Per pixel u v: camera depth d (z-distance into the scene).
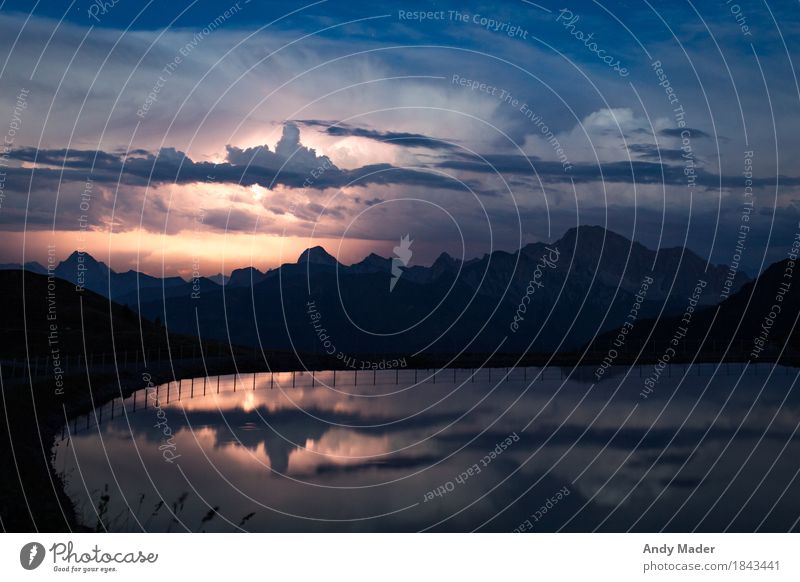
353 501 33.91
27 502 27.67
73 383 55.81
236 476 36.94
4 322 96.94
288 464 39.97
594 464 41.81
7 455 32.66
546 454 44.25
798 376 82.31
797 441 47.91
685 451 45.03
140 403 58.06
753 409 59.91
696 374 84.81
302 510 32.12
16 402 44.19
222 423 50.78
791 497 35.19
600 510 33.41
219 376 78.69
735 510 33.31
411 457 43.00
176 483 34.75
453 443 46.91
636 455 44.09
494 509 33.31
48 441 41.31
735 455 43.91
